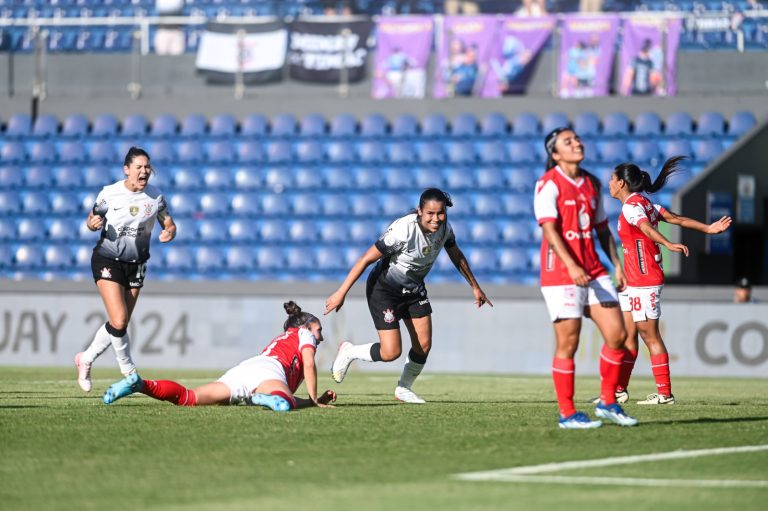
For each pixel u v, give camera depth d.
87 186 97.81
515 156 95.88
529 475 21.78
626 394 40.31
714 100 96.69
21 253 94.38
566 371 29.00
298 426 29.34
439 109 98.38
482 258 90.44
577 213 28.30
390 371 74.19
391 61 99.19
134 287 39.16
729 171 86.31
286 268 91.56
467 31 98.81
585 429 28.91
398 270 37.47
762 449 25.36
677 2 107.25
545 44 98.50
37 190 97.81
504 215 93.06
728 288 75.75
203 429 28.59
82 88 104.38
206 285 80.25
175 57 103.44
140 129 100.56
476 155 96.31
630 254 39.97
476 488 20.34
